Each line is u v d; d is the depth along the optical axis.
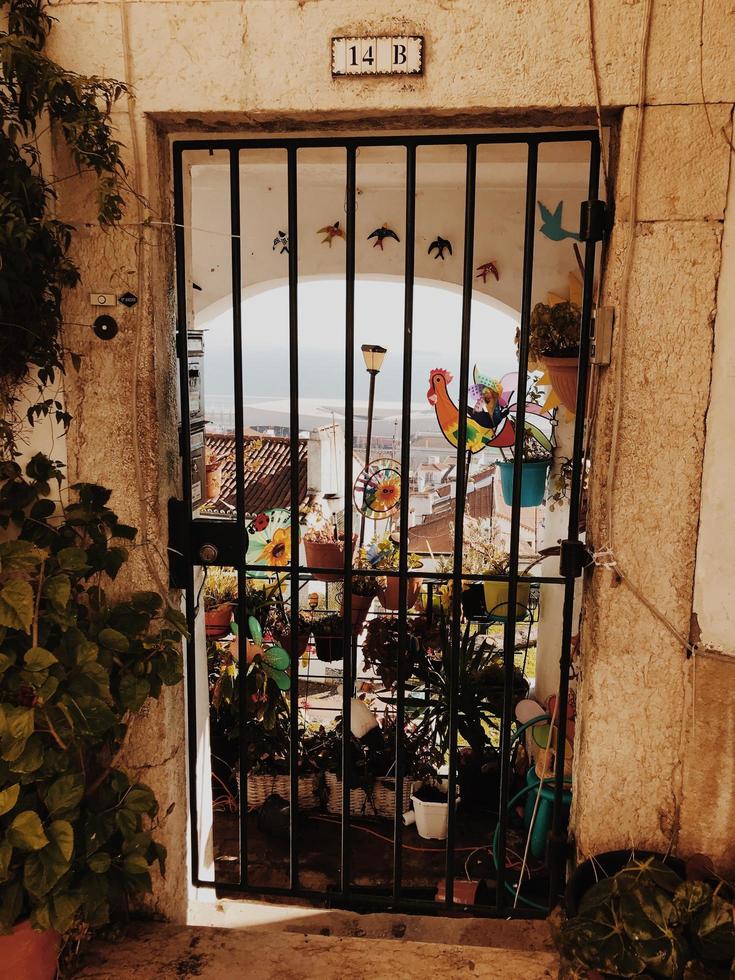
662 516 2.06
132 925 2.32
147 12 1.97
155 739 2.30
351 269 2.13
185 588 2.33
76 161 1.99
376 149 3.82
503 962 2.15
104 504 2.20
